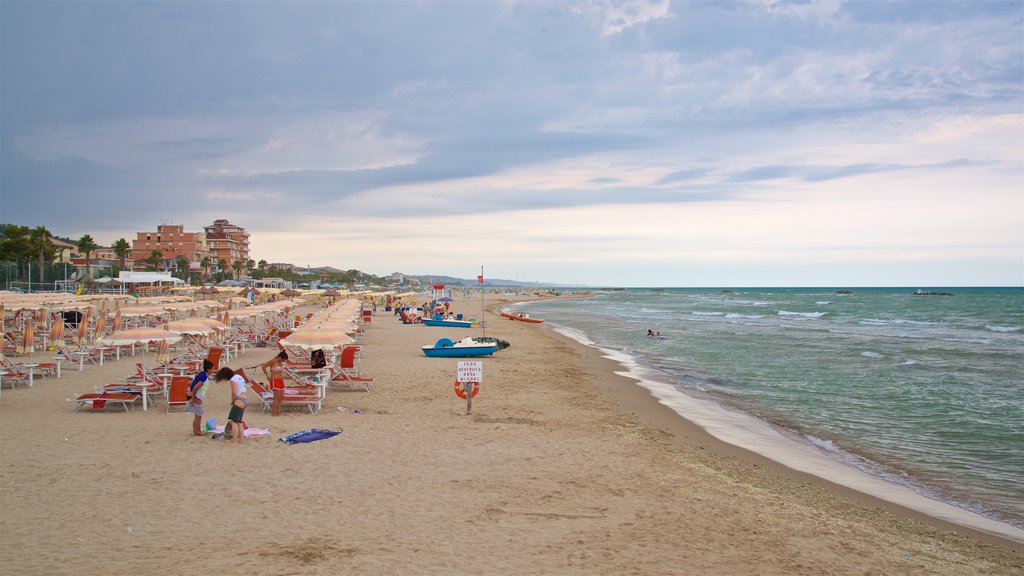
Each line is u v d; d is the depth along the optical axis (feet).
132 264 347.97
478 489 28.71
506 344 88.22
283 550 20.77
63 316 98.73
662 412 52.90
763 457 39.73
